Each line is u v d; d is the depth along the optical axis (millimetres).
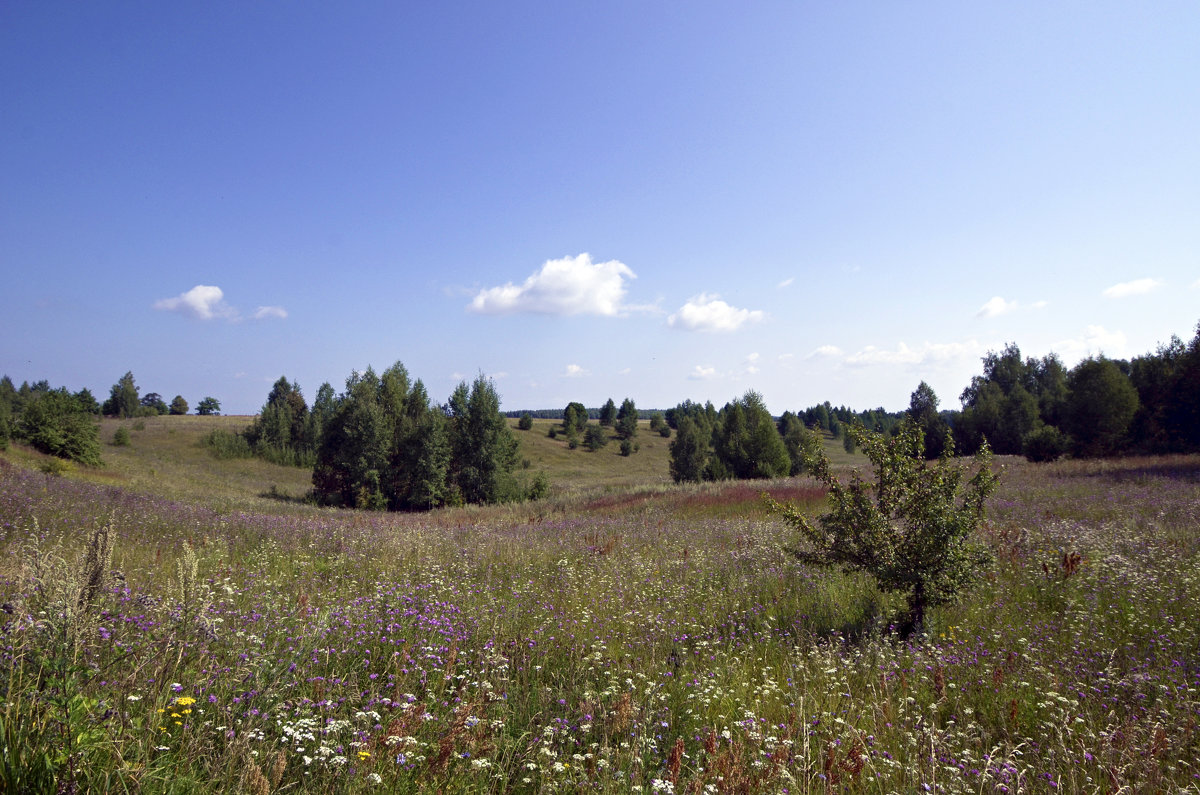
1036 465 30281
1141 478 20000
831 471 7422
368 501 38625
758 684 5105
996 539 10320
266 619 4938
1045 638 5895
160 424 76500
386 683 4461
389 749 3246
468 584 8133
